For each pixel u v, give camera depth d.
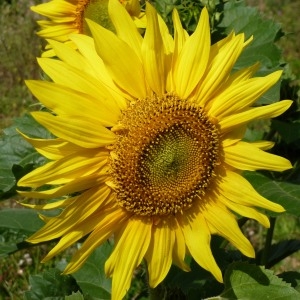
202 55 0.30
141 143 0.30
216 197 0.32
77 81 0.29
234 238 0.32
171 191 0.31
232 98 0.31
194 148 0.31
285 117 0.40
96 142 0.30
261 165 0.31
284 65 0.39
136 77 0.30
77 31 0.45
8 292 0.60
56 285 0.40
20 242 0.36
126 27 0.30
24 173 0.37
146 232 0.32
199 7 0.39
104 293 0.40
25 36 1.03
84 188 0.30
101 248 0.41
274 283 0.32
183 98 0.31
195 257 0.31
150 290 0.35
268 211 0.34
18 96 0.97
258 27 0.40
